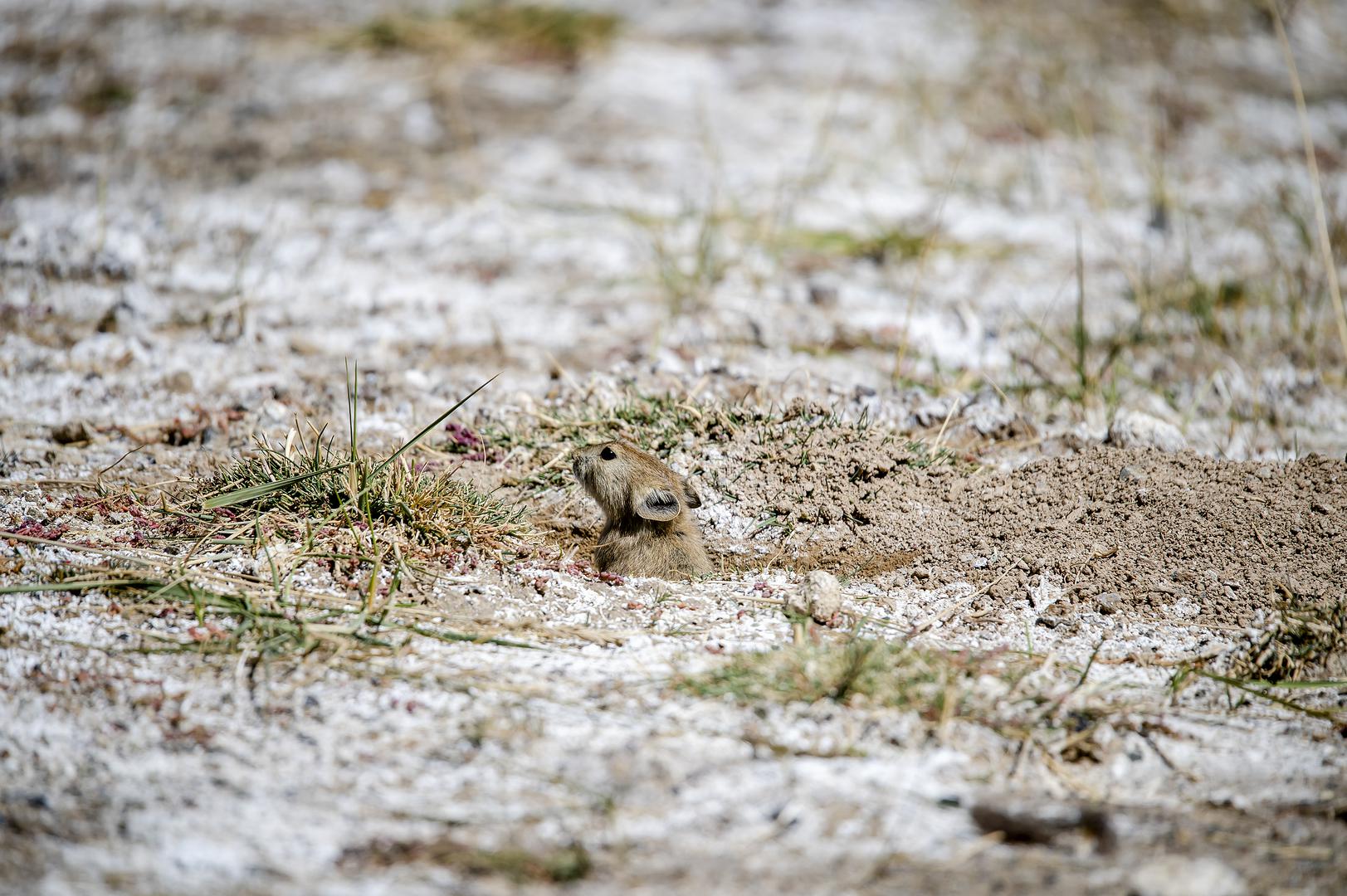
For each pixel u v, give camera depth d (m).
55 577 8.21
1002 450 11.59
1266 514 9.42
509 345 13.63
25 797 6.06
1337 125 21.88
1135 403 12.98
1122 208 18.48
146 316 13.79
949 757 6.79
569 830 6.04
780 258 16.39
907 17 25.03
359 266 15.60
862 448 10.44
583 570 9.22
